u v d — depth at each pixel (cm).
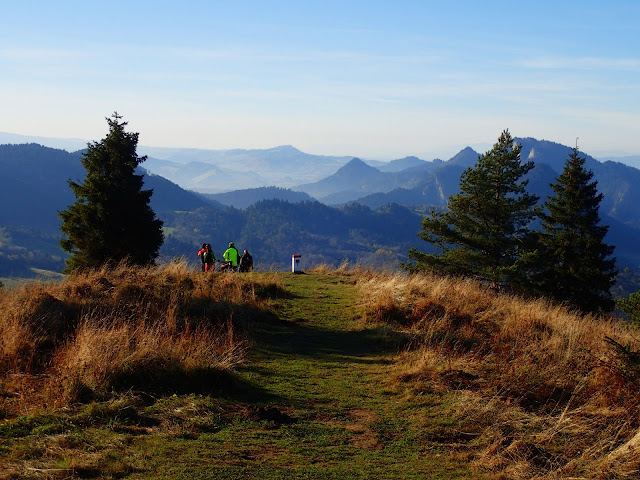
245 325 1064
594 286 3131
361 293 1530
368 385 763
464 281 1712
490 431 582
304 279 1945
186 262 1584
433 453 536
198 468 452
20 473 406
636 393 648
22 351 751
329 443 545
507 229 2670
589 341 956
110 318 934
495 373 773
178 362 711
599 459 504
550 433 573
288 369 824
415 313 1192
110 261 2538
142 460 459
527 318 1161
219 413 602
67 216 2922
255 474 452
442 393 709
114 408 563
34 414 534
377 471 481
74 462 430
